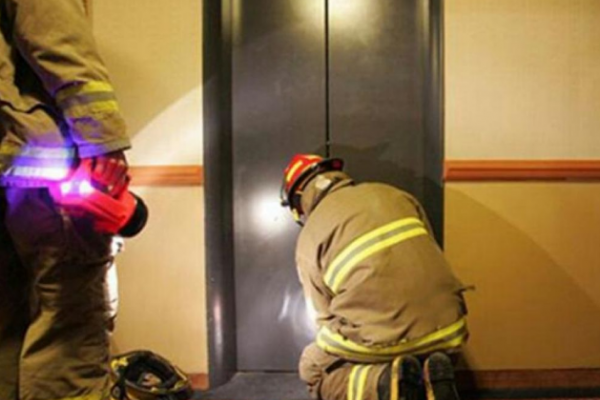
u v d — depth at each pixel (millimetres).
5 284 1259
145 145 2379
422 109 2457
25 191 1214
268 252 2521
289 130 2490
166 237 2402
